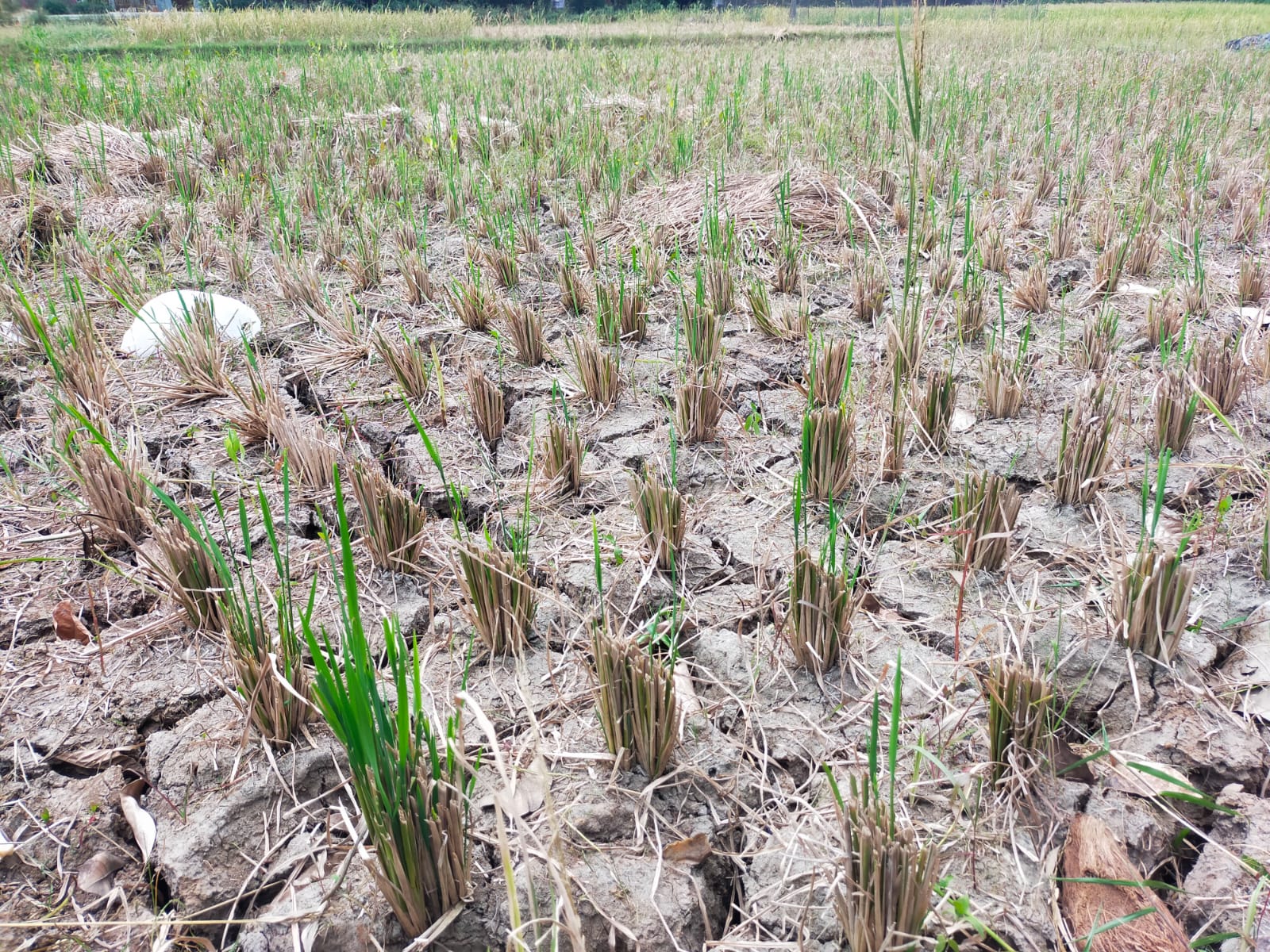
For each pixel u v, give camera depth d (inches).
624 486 64.8
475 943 38.3
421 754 37.4
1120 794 42.7
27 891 40.8
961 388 75.5
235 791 43.6
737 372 80.0
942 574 55.5
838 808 36.3
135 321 86.4
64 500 63.8
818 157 138.3
